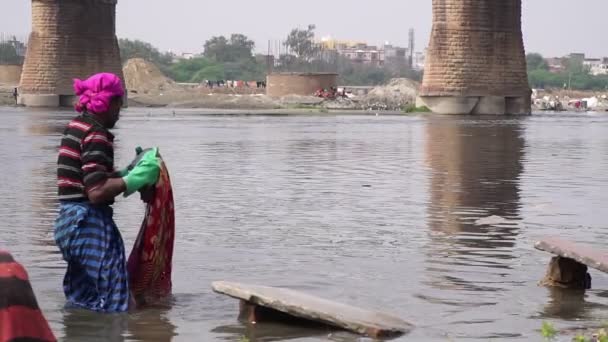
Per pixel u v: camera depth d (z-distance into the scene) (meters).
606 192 16.45
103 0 74.25
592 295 8.79
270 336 7.33
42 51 73.38
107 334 7.37
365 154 24.98
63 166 8.30
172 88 99.38
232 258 10.27
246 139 31.06
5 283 4.55
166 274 8.69
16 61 146.62
